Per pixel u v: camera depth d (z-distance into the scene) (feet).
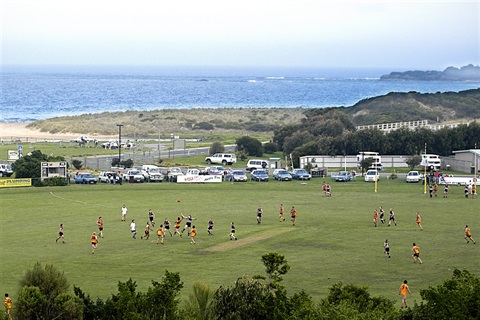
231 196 360.89
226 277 205.16
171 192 372.58
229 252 238.89
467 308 144.05
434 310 146.10
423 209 320.70
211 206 330.34
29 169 400.88
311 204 336.90
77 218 299.17
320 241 255.70
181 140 581.94
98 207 326.03
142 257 232.32
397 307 174.09
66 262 225.15
